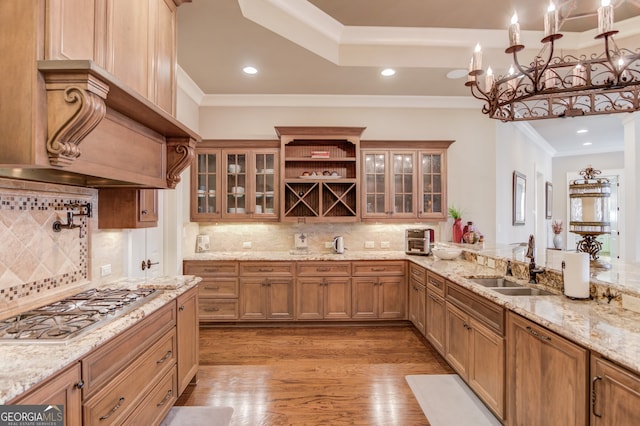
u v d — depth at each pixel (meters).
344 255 4.09
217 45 3.03
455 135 4.52
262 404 2.39
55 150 1.21
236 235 4.44
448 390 2.57
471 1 2.85
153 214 2.57
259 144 4.14
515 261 2.72
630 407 1.21
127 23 1.78
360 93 4.27
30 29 1.19
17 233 1.65
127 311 1.73
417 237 4.07
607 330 1.49
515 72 2.20
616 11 2.96
